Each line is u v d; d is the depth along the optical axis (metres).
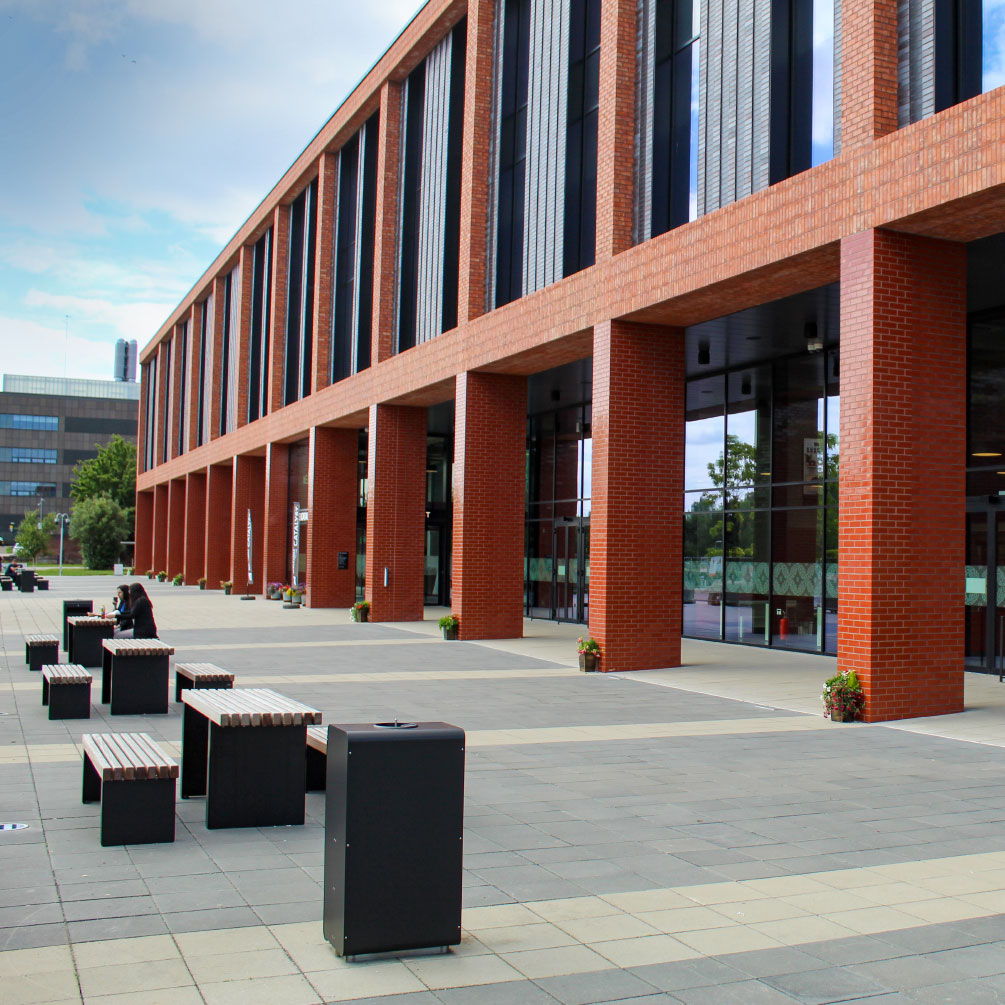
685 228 15.30
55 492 121.88
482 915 5.48
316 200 35.09
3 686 14.23
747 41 15.03
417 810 4.88
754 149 14.82
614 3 17.48
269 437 38.16
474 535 22.61
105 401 124.75
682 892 5.90
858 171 12.31
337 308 32.62
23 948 4.91
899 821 7.57
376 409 28.00
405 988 4.51
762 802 8.09
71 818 7.34
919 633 12.30
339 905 4.81
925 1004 4.43
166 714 11.92
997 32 11.77
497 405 22.81
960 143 10.97
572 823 7.36
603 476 17.25
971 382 17.39
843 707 11.99
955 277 12.60
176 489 57.78
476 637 22.55
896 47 12.44
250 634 23.42
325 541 33.38
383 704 13.03
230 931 5.17
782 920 5.46
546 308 19.16
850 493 12.33
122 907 5.51
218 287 47.50
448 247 24.89
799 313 16.66
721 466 23.08
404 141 27.66
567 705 13.21
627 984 4.60
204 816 7.59
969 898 5.87
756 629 21.92
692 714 12.59
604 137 17.66
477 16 22.80
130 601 16.03
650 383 17.48
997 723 11.89
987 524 16.98
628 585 17.22
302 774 7.40
